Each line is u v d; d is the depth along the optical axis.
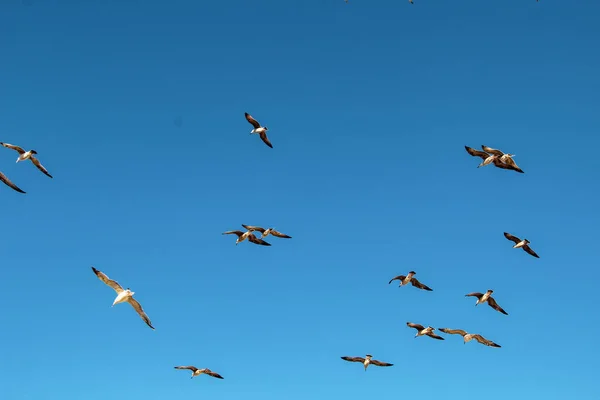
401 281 49.47
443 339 48.22
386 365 47.59
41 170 45.62
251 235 52.47
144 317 33.47
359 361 47.75
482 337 47.19
